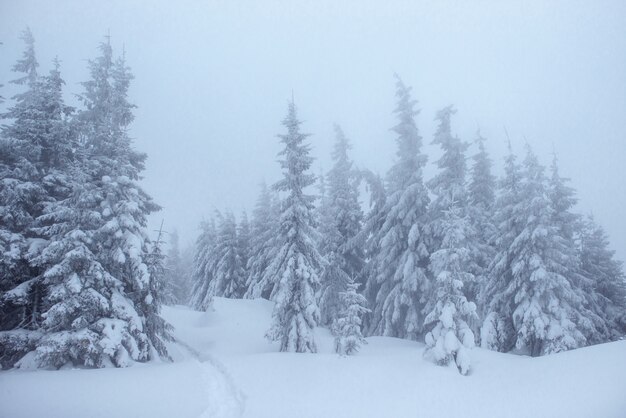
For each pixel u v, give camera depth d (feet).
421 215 97.55
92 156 68.49
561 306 72.59
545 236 73.36
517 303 77.51
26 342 50.90
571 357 49.16
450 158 94.84
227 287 149.79
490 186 101.86
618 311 92.22
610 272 99.30
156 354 59.88
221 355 67.56
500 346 76.54
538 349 72.54
